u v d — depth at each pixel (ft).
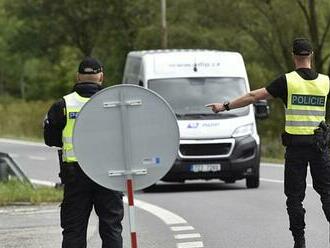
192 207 131.44
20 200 136.05
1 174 152.56
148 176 60.80
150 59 173.06
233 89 169.27
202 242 96.02
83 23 499.10
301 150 76.07
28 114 448.24
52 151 324.19
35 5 491.72
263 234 100.73
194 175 158.71
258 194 150.10
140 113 60.70
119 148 60.70
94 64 66.64
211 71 170.91
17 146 358.02
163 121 60.70
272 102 362.94
